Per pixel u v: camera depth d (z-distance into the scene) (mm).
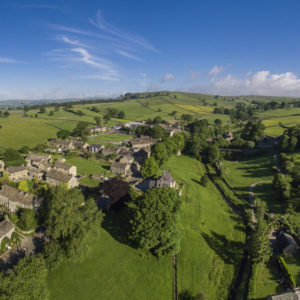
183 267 62719
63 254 56781
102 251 63156
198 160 170750
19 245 61812
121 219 77438
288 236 72188
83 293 51406
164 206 65875
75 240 53938
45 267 49031
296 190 96312
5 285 40094
